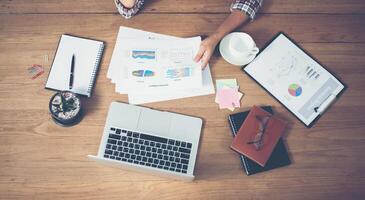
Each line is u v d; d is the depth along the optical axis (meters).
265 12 1.42
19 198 1.14
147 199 1.16
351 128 1.29
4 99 1.24
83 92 1.25
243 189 1.19
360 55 1.39
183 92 1.29
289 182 1.21
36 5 1.36
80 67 1.29
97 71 1.29
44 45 1.32
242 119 1.26
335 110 1.31
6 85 1.26
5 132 1.21
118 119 1.23
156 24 1.37
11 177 1.16
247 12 1.37
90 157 1.13
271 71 1.34
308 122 1.28
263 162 1.20
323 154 1.25
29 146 1.19
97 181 1.17
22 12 1.35
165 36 1.35
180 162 1.19
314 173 1.23
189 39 1.34
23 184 1.15
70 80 1.26
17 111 1.23
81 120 1.22
